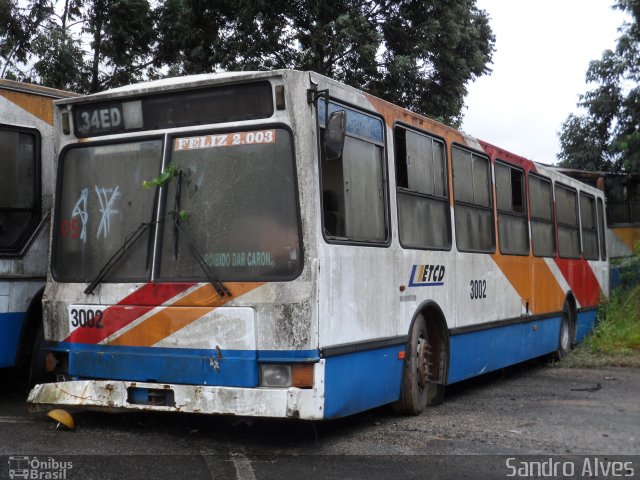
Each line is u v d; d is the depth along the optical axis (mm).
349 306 6629
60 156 7129
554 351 13000
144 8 19828
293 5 18922
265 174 6340
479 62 21188
